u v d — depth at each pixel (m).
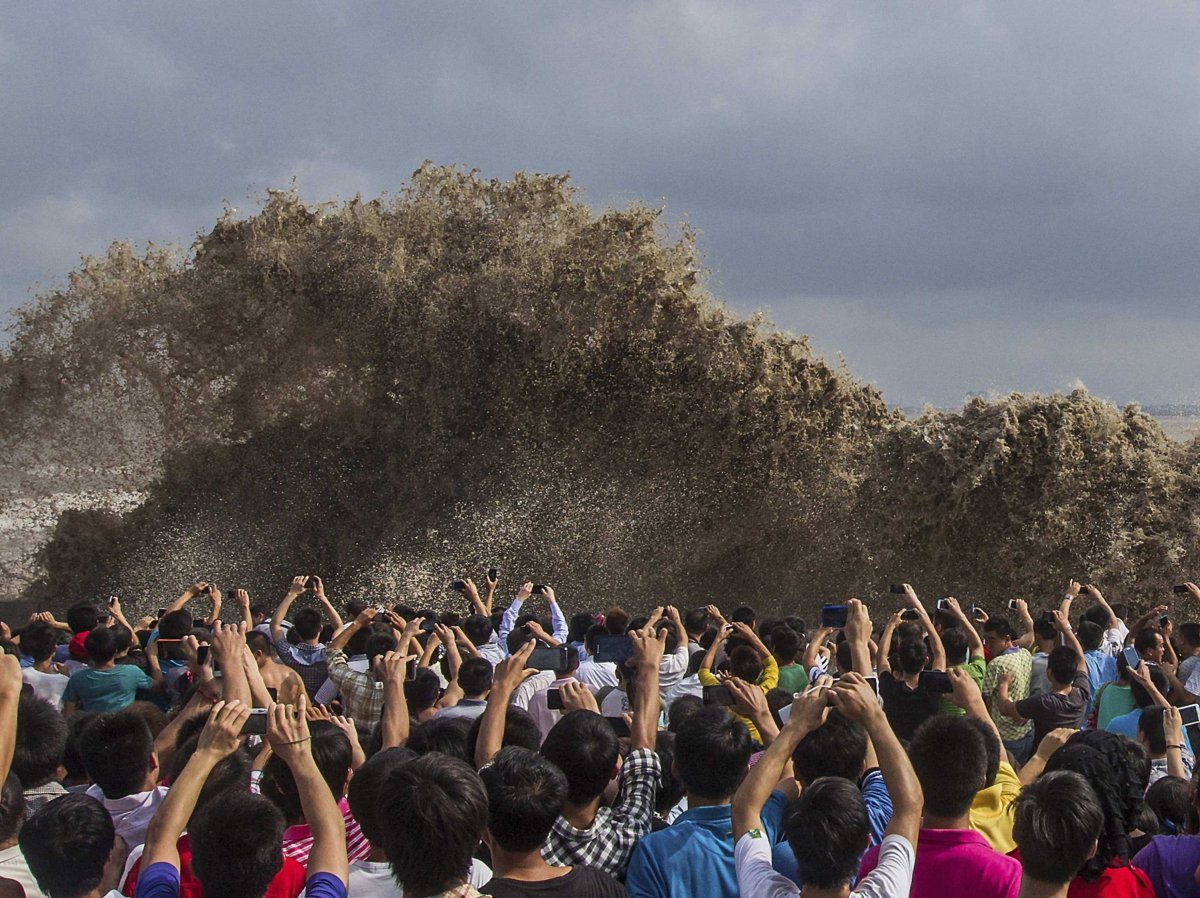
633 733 5.18
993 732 5.18
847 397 20.44
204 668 5.93
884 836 3.94
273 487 22.78
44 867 3.89
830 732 4.78
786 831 3.85
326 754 4.80
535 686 7.15
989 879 4.00
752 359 20.45
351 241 21.58
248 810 3.73
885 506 19.58
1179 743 5.78
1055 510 18.48
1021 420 18.91
